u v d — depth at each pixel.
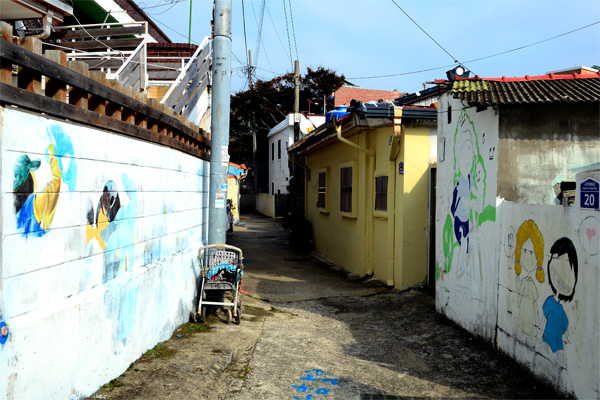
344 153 13.62
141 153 5.11
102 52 8.91
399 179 9.93
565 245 4.45
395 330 7.29
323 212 15.73
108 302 4.22
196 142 7.64
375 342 6.67
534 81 7.12
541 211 4.90
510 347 5.53
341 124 11.61
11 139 2.92
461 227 7.07
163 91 10.32
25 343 3.04
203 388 4.53
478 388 4.91
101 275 4.23
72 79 3.57
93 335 3.97
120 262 4.64
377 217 11.07
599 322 3.90
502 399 4.61
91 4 10.56
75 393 3.71
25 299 3.10
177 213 6.52
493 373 5.26
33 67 3.09
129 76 7.76
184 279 6.77
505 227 5.70
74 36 9.28
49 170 3.34
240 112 41.38
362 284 11.03
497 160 5.99
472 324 6.61
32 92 3.08
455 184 7.35
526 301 5.17
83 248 3.87
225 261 7.42
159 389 4.33
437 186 8.16
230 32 7.61
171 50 12.04
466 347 6.18
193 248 7.34
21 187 3.03
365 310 8.62
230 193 27.73
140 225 5.13
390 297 9.38
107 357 4.26
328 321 7.86
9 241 2.92
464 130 7.02
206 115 10.33
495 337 5.93
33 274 3.18
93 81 3.88
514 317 5.44
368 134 11.61
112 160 4.38
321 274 12.62
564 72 10.66
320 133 13.84
